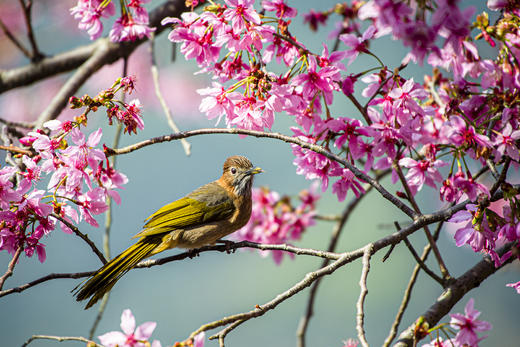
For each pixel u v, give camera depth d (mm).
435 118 8836
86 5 8656
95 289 8320
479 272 8312
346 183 8688
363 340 6242
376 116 8477
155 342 6500
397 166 8336
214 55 8672
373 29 7762
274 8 8758
